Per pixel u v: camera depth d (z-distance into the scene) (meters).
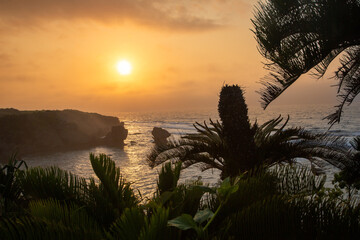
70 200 2.61
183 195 2.59
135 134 162.00
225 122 7.25
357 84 4.32
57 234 1.92
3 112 134.38
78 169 72.50
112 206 2.51
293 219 1.96
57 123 127.88
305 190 2.45
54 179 2.69
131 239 1.85
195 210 2.49
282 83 4.23
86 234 1.98
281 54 4.11
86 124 139.75
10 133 115.44
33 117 125.81
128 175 54.97
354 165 4.43
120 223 1.87
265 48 4.25
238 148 7.01
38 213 2.21
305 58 4.00
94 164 2.71
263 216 1.98
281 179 2.55
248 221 1.99
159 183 2.81
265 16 4.27
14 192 3.27
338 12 3.91
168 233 1.85
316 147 6.48
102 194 2.68
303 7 4.10
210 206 2.52
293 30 4.16
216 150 7.11
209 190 1.92
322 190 2.96
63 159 96.44
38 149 117.94
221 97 7.34
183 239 2.21
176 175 2.81
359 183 4.24
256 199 2.30
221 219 2.30
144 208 2.32
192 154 7.43
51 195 2.63
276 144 6.83
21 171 2.77
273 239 1.95
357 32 3.93
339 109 4.57
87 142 129.12
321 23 3.99
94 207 2.56
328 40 3.98
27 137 118.50
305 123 140.88
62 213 2.22
